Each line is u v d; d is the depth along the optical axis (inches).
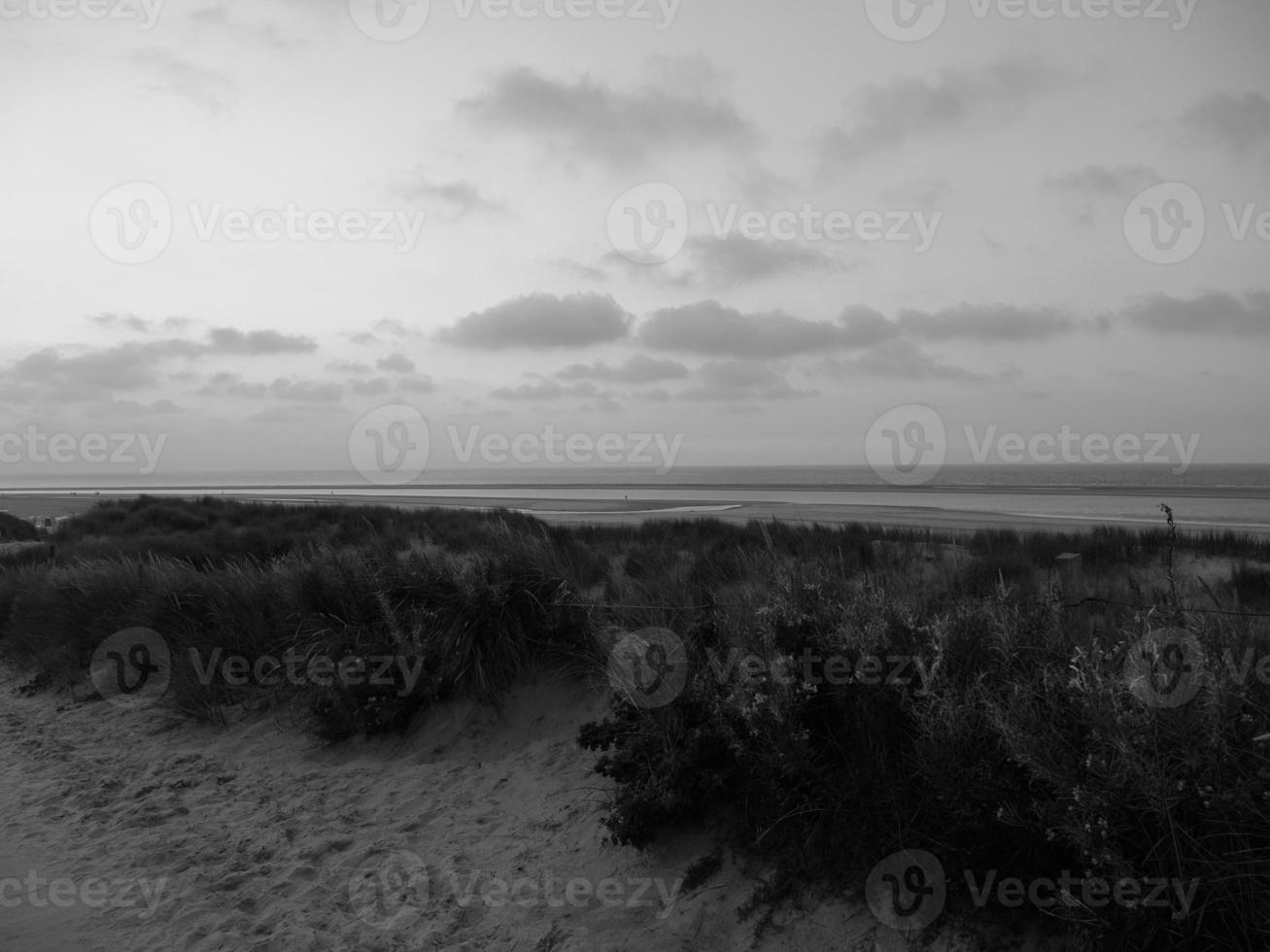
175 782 244.4
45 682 363.9
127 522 1071.0
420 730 255.3
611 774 193.2
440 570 291.4
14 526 1159.6
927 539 533.3
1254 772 122.6
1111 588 324.2
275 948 155.2
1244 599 293.3
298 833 206.1
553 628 264.2
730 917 153.9
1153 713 128.2
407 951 153.1
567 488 2940.5
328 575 312.3
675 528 611.2
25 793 244.8
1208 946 118.8
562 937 153.4
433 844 194.7
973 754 143.1
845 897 149.6
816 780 160.4
